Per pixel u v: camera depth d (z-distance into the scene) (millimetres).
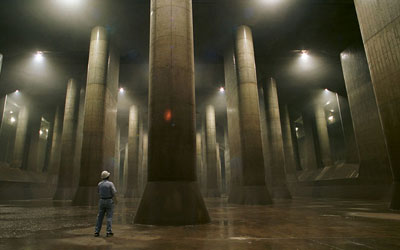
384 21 11109
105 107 18344
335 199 23141
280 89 33375
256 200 16359
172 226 7004
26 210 12555
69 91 28375
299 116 43875
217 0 17250
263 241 4914
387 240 4879
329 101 34719
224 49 22406
